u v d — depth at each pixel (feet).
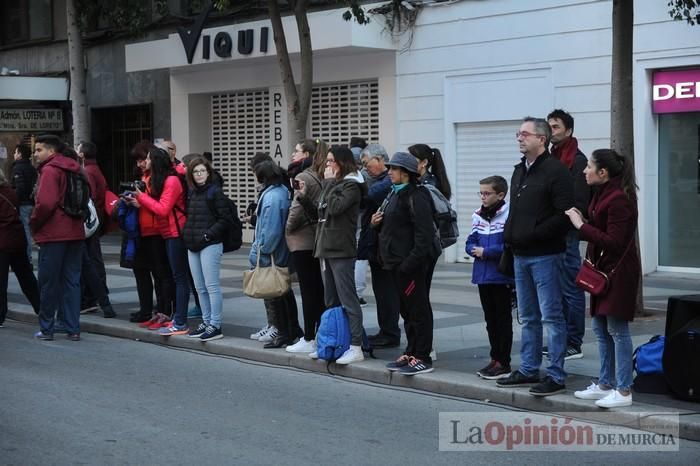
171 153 39.27
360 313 29.86
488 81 53.21
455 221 29.63
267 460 20.67
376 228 28.27
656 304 39.81
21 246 38.37
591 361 29.25
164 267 36.17
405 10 56.29
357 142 40.29
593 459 20.97
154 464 20.29
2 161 73.31
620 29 36.17
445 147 55.31
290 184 36.91
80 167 35.63
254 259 32.40
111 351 33.86
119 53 76.13
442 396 26.94
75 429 23.06
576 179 28.58
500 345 27.04
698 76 45.96
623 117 36.42
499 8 52.31
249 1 64.34
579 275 23.84
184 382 28.68
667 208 48.52
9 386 27.81
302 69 47.09
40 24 81.10
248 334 35.12
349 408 25.53
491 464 20.58
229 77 67.51
